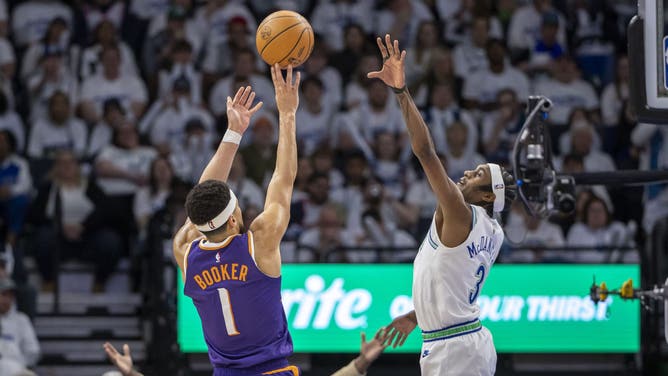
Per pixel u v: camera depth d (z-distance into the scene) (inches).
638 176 438.9
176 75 820.6
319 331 703.7
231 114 337.1
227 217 305.6
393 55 322.7
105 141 794.2
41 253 749.9
